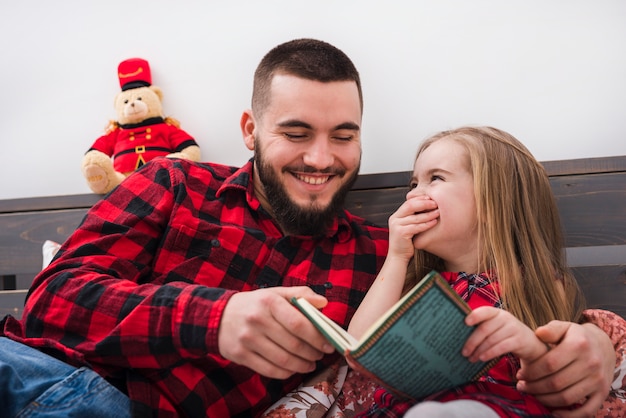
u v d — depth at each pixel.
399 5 1.55
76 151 1.70
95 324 0.90
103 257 1.02
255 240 1.14
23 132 1.73
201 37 1.66
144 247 1.07
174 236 1.09
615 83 1.44
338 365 1.12
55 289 0.94
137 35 1.69
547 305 1.04
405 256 1.11
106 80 1.69
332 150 1.12
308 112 1.08
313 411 1.02
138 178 1.17
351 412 1.07
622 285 1.24
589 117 1.44
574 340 0.78
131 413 0.86
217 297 0.84
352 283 1.16
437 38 1.52
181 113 1.65
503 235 1.08
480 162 1.11
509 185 1.12
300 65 1.11
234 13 1.64
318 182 1.13
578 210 1.29
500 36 1.49
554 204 1.19
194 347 0.83
